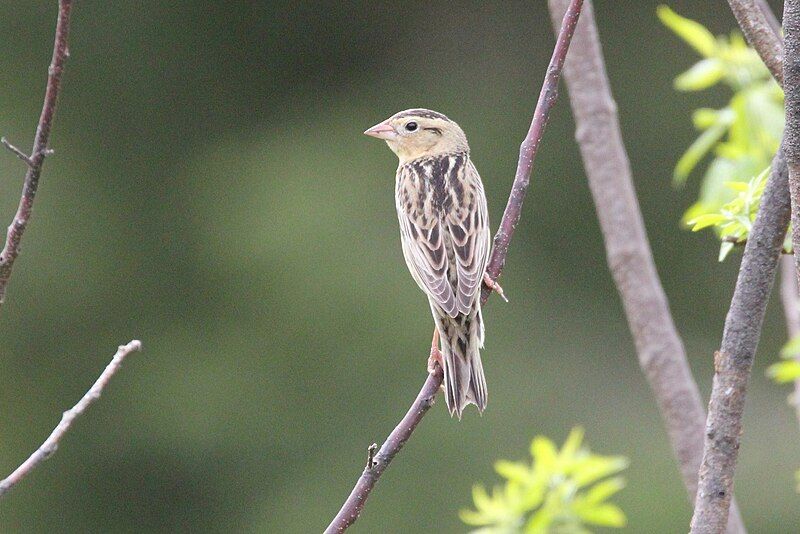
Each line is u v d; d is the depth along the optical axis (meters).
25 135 18.08
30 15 18.61
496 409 16.53
